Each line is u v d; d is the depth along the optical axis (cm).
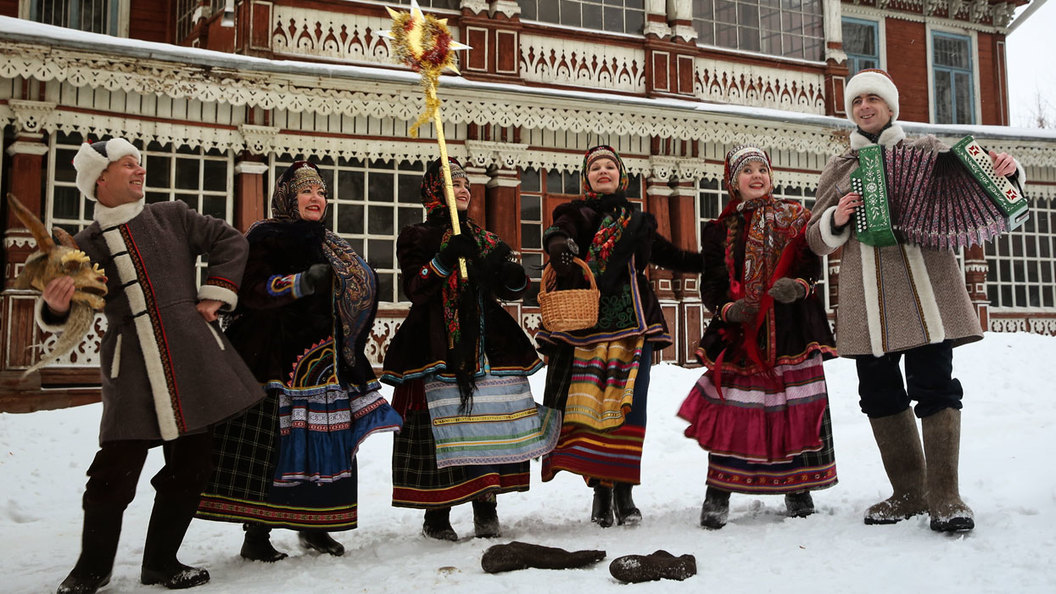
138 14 1430
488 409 466
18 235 1064
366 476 771
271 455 421
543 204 1369
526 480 481
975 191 413
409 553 440
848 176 459
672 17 1485
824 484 473
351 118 1237
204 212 1182
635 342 485
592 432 479
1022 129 1642
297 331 436
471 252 468
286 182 457
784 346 476
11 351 1048
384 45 1284
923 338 417
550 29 1397
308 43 1248
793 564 369
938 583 327
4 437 859
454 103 1236
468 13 1333
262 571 407
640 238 491
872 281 438
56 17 1376
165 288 380
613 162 514
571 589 340
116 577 406
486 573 372
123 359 372
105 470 370
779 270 472
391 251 1273
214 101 1143
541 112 1284
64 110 1081
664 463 800
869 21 1786
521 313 1330
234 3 1246
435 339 466
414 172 1295
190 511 388
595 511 493
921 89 1825
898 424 444
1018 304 1717
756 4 1563
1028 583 318
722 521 467
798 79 1578
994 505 452
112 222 381
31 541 546
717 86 1512
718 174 1465
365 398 442
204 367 378
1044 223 1738
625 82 1445
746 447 470
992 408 994
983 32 1894
